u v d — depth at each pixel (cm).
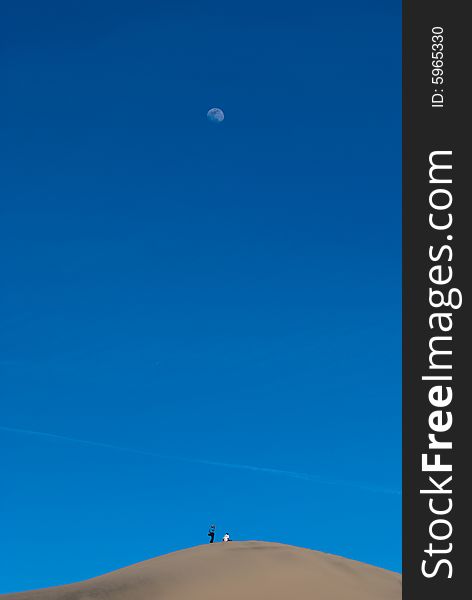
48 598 5309
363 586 5806
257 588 5566
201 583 5656
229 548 6800
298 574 5872
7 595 5431
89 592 5438
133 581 5694
